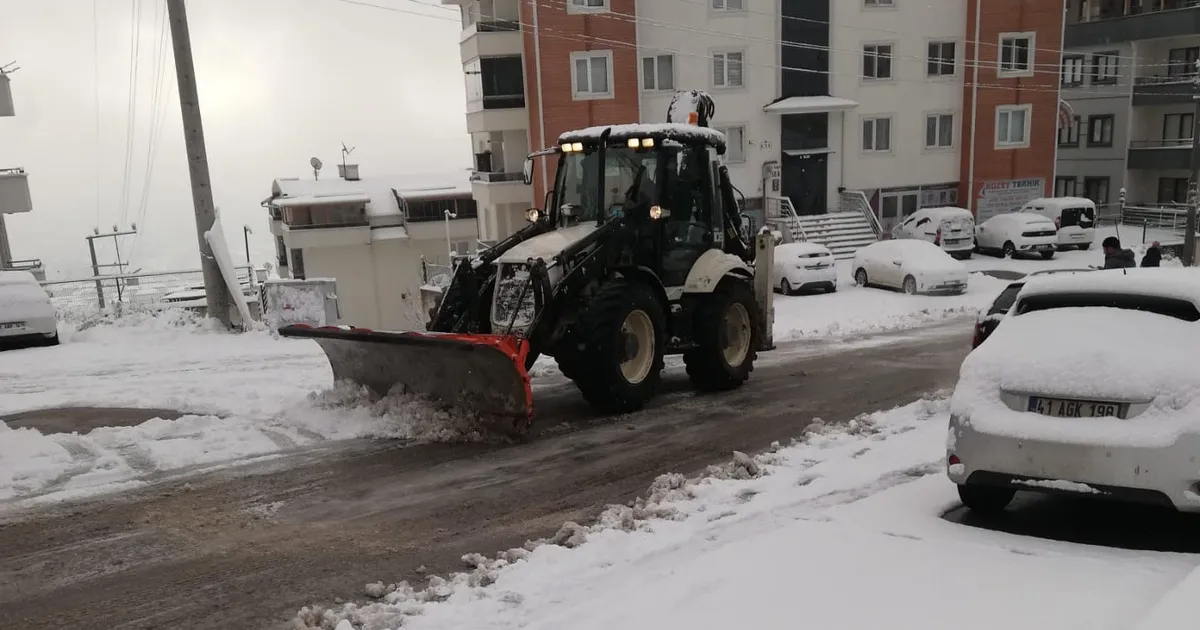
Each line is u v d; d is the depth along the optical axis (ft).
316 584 14.75
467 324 25.67
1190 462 13.06
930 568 12.79
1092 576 12.25
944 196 103.81
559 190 29.32
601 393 25.57
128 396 29.60
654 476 20.47
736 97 95.25
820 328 51.49
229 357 37.81
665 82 92.94
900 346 42.11
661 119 93.09
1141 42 115.24
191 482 20.31
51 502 19.04
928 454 20.52
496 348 21.86
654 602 12.34
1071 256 89.97
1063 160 127.44
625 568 14.47
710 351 28.78
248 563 15.71
